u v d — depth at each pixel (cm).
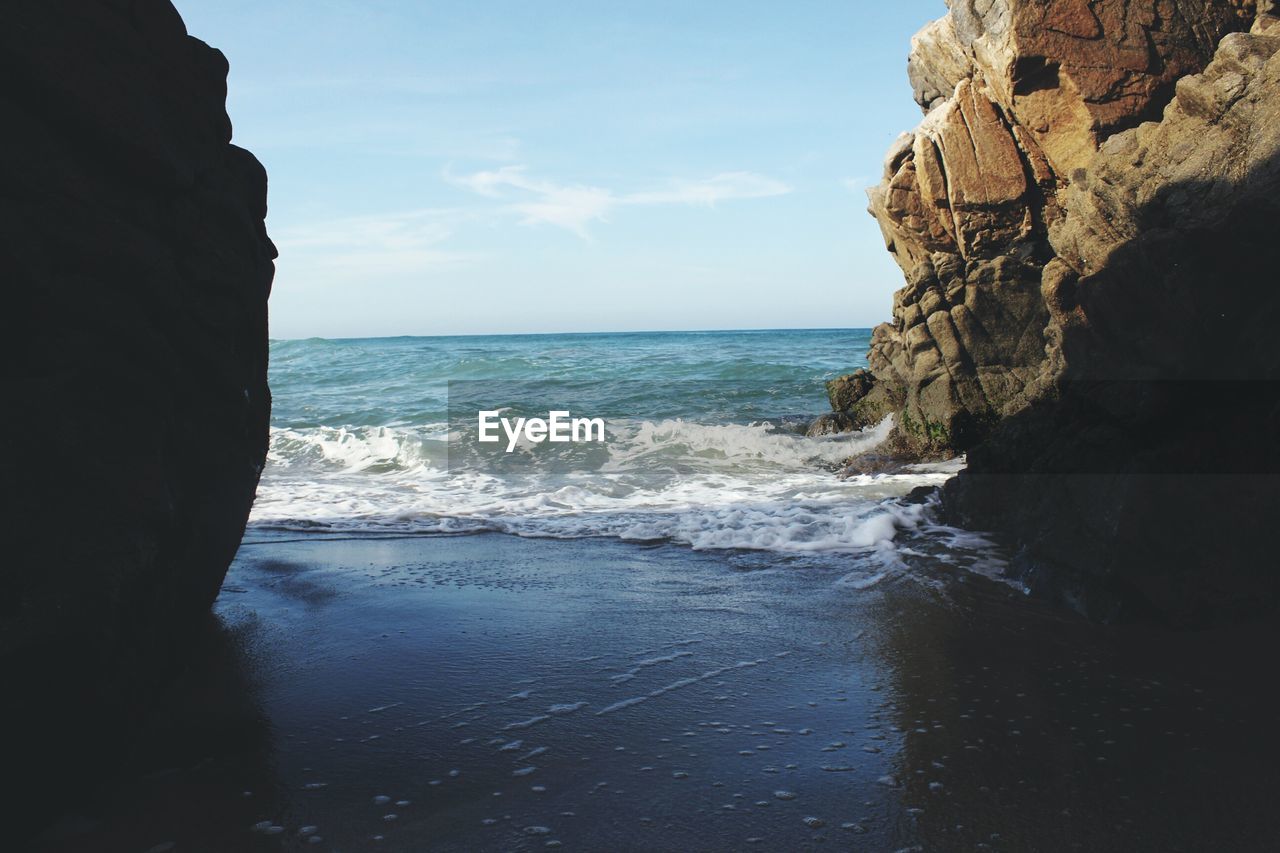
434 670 451
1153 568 508
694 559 701
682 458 1331
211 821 299
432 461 1309
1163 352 573
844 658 465
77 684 285
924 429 1225
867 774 331
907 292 1280
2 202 300
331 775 334
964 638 493
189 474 401
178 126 385
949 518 779
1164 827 289
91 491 310
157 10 381
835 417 1523
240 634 511
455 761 346
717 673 445
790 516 834
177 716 389
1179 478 512
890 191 1264
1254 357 517
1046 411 752
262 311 488
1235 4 870
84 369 322
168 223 380
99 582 291
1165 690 410
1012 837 285
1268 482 494
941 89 1265
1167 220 605
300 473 1244
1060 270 759
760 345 5228
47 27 319
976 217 1138
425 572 666
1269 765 332
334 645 492
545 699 412
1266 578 488
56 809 292
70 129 328
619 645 491
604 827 294
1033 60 935
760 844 282
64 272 320
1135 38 905
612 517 878
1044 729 369
